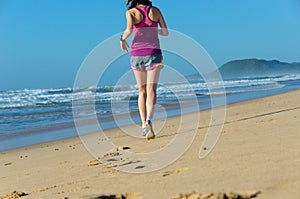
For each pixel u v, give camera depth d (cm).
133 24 546
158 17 551
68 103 2006
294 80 3716
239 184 258
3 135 1043
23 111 1647
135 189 297
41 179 443
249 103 1343
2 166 619
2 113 1584
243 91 2200
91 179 382
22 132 1091
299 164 290
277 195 225
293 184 242
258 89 2350
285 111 774
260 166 303
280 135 451
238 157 357
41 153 728
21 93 2817
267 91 2108
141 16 542
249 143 426
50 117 1426
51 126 1191
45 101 2170
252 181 261
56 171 477
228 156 370
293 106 937
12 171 554
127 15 544
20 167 583
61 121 1305
